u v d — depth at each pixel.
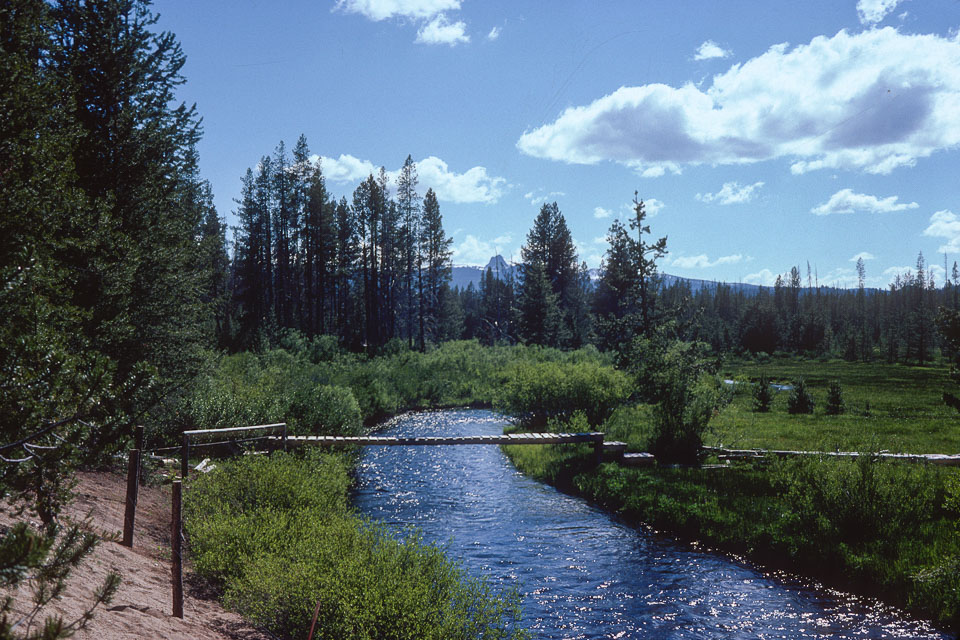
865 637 9.16
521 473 21.91
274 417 21.80
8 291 4.98
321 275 75.81
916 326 109.94
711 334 131.38
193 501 10.88
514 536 14.35
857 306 189.00
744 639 9.15
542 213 94.38
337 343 56.22
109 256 11.57
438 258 85.38
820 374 79.81
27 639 3.10
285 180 74.12
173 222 14.97
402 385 44.97
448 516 16.14
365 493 18.75
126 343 12.46
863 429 27.12
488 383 51.03
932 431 26.80
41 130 7.46
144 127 14.25
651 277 36.59
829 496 12.70
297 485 11.64
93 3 14.07
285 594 7.31
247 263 71.81
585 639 9.12
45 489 4.29
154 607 6.35
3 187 6.32
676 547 13.52
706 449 21.52
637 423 25.84
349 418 26.38
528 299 80.38
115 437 4.73
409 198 84.75
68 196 7.80
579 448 23.75
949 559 10.01
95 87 13.81
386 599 6.93
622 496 16.86
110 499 10.45
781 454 20.02
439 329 104.19
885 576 10.80
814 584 11.27
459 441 20.66
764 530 13.30
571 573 11.94
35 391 4.18
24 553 2.95
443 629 6.97
